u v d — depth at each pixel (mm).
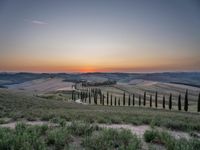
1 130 6137
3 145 4797
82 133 6949
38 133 5992
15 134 5617
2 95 37500
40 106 30391
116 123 12625
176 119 14078
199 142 5699
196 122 12922
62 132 6383
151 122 11266
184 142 5754
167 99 180250
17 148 4727
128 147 5035
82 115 14781
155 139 6574
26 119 13555
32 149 4719
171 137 6480
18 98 37562
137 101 148250
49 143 5605
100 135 6074
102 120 12617
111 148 5062
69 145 5422
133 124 12203
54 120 11359
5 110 19781
